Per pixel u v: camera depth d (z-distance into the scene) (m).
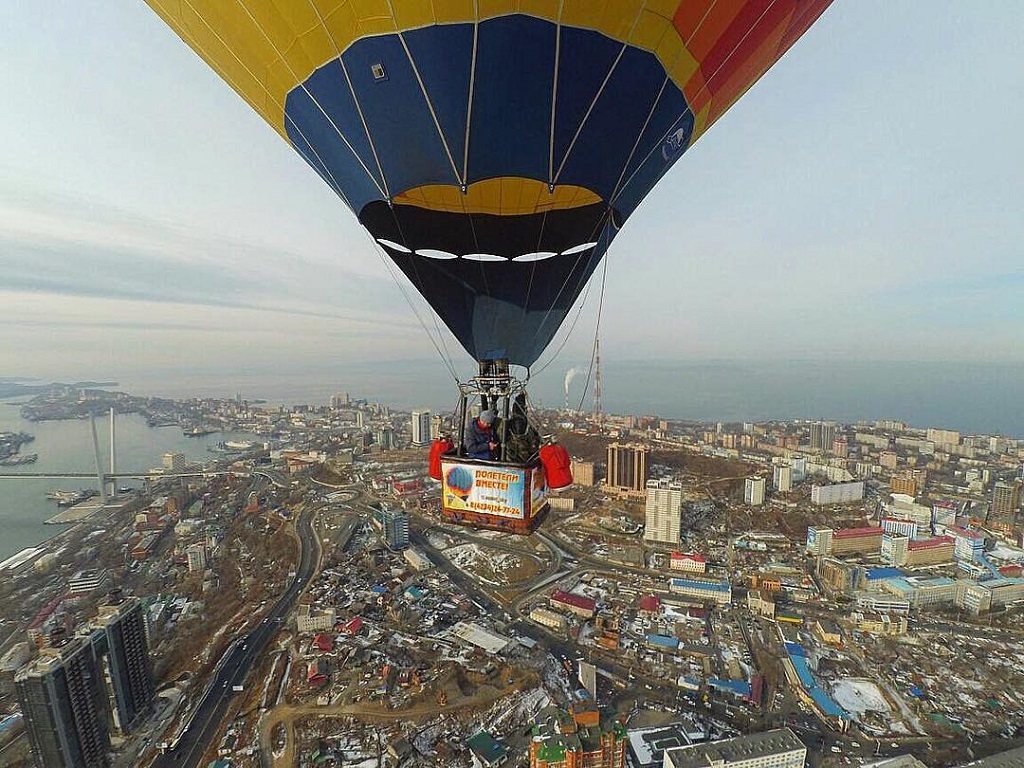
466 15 5.25
